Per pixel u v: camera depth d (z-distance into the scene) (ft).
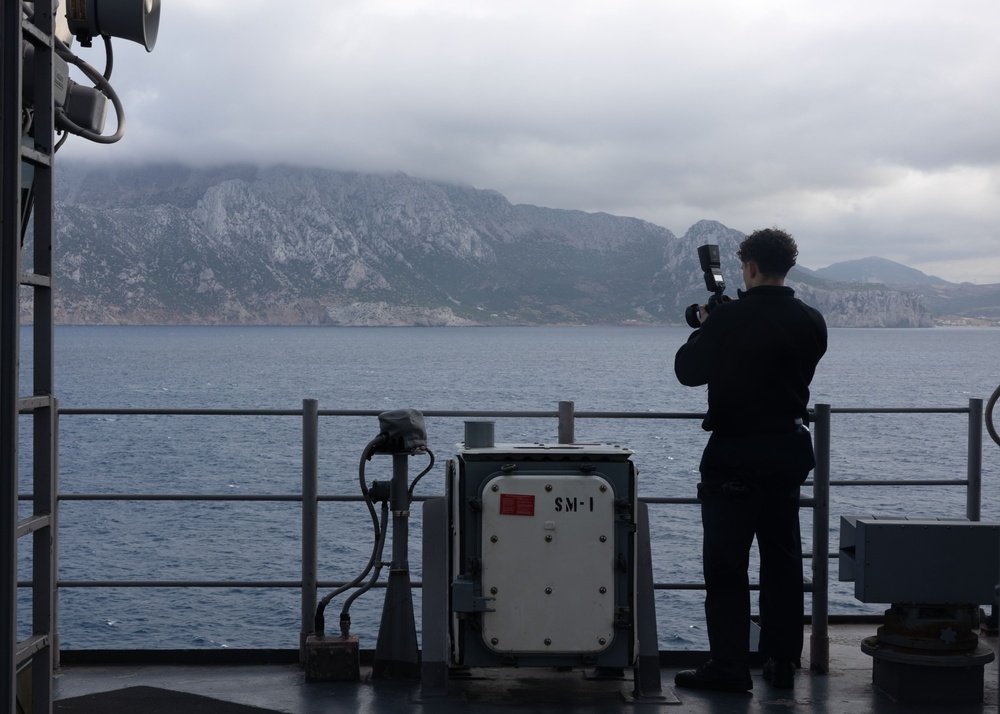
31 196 9.57
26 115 10.89
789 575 13.41
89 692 13.03
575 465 12.04
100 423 192.13
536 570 11.74
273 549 77.46
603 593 11.77
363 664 14.56
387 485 13.64
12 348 8.64
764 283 13.20
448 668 13.89
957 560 12.74
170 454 142.31
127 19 12.02
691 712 12.35
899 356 589.73
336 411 14.30
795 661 13.80
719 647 13.25
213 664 14.48
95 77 12.18
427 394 261.65
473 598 11.71
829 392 270.26
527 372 380.17
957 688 12.82
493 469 12.01
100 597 63.87
